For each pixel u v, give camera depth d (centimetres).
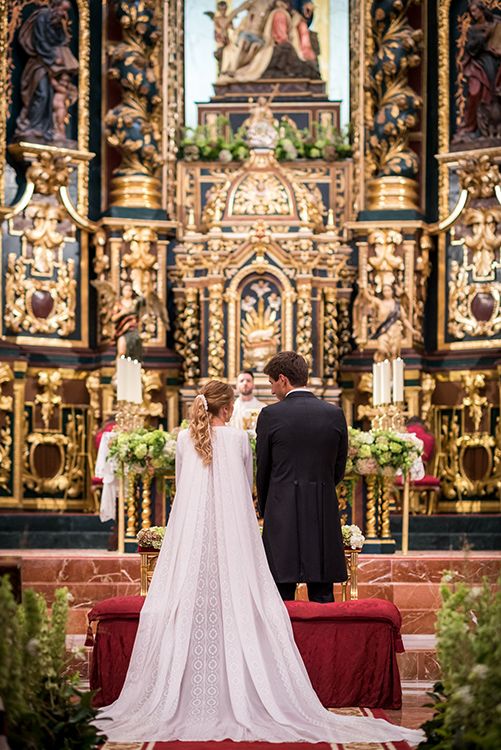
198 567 809
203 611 802
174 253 1827
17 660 648
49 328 1775
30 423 1752
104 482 1375
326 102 1889
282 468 900
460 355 1797
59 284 1788
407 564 1276
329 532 898
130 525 1334
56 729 675
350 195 1861
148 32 1841
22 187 1773
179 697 778
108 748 726
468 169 1789
